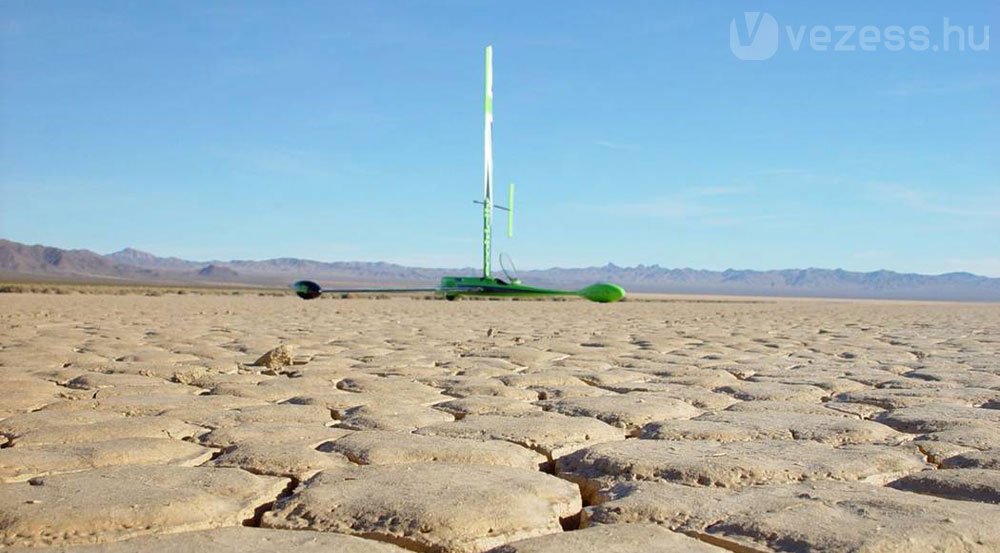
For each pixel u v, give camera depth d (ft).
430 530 9.62
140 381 22.81
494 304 119.96
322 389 21.49
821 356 33.17
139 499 10.42
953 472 12.30
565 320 65.57
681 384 23.41
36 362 27.30
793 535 9.29
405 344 37.37
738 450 13.88
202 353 31.09
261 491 11.27
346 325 52.95
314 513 10.25
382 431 15.70
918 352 35.24
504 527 9.84
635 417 17.30
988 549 8.98
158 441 14.19
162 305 90.33
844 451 13.88
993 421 16.80
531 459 13.75
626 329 52.24
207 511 10.28
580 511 11.11
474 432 15.58
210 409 17.88
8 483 11.48
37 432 14.82
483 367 27.14
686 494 11.12
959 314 97.14
